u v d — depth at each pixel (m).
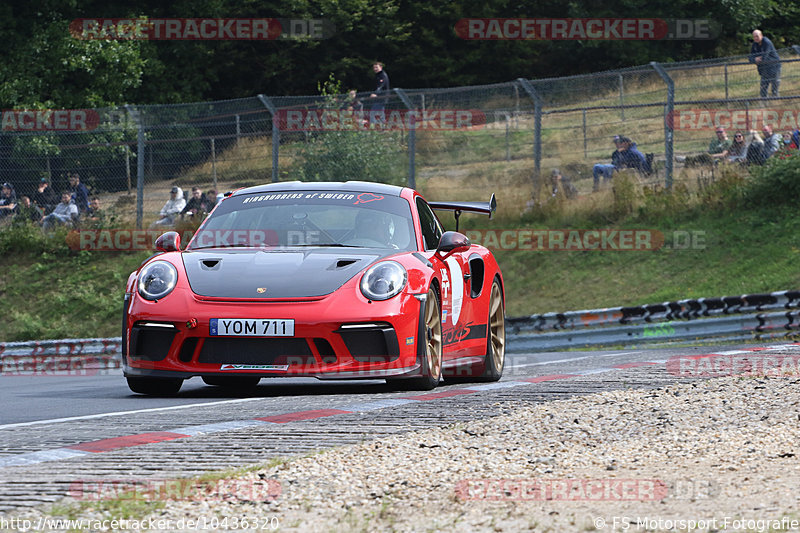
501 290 29.17
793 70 73.31
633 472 12.66
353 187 26.73
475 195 70.12
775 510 9.97
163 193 71.06
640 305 51.97
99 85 99.06
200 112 71.88
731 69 83.50
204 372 21.86
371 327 21.83
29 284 67.12
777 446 13.87
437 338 23.77
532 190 68.56
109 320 62.66
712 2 125.94
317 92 117.94
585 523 9.74
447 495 11.47
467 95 72.31
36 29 99.19
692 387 20.97
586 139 75.12
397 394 22.50
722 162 66.69
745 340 46.00
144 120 74.81
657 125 76.31
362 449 14.46
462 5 121.00
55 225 71.25
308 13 115.62
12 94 94.31
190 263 23.41
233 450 15.06
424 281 23.09
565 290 58.44
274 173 69.50
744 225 60.31
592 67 123.50
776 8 132.62
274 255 23.61
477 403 20.03
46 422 18.84
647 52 122.00
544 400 20.31
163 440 16.12
